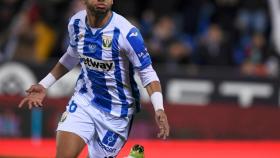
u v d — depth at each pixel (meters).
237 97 34.53
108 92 16.47
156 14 38.19
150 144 27.00
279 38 37.47
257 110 30.48
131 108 16.77
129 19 36.28
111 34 16.03
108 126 16.56
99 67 16.28
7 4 36.38
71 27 16.47
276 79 34.62
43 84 17.36
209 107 30.20
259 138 30.38
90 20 16.14
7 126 29.42
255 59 36.34
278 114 30.52
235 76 34.50
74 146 16.14
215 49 35.66
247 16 38.44
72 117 16.42
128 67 16.38
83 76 16.77
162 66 34.69
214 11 38.25
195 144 27.50
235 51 36.41
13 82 33.06
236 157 23.88
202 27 37.84
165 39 35.25
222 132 30.22
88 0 15.84
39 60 34.59
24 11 36.28
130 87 16.61
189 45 36.28
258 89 34.62
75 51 16.91
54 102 29.42
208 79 34.28
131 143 26.73
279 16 37.84
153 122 29.28
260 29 38.19
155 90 16.05
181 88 34.03
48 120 29.34
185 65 35.12
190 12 38.16
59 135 16.27
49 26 35.81
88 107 16.52
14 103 29.42
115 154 16.95
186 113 30.08
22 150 24.89
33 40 34.91
